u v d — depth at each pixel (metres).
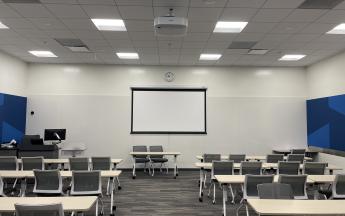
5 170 5.73
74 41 7.39
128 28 6.28
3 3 5.01
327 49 7.93
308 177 4.93
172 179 8.51
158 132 10.20
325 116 9.02
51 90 10.10
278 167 5.85
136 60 9.57
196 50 8.16
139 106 10.23
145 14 5.45
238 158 7.36
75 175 4.66
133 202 6.00
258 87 10.32
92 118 10.11
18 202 3.21
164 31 4.95
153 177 8.82
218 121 10.26
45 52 8.64
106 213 5.23
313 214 2.83
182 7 5.09
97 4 5.01
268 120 10.27
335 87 8.55
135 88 10.22
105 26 6.30
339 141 8.23
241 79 10.35
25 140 8.01
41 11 5.36
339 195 4.57
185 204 5.88
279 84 10.34
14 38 7.15
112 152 10.06
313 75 9.89
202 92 10.32
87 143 10.04
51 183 4.71
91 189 4.72
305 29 6.25
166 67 10.33
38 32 6.66
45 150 7.79
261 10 5.21
